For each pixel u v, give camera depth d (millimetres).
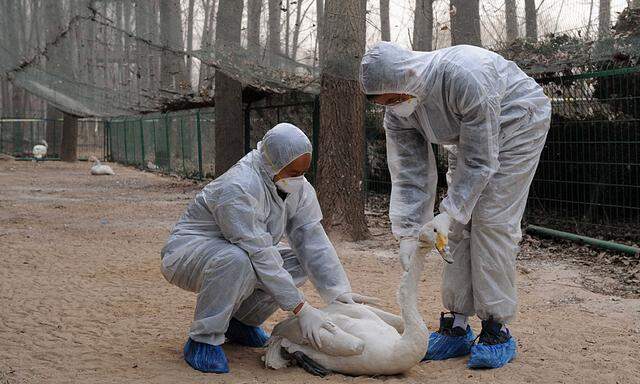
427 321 6676
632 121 10484
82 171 29469
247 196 5027
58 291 8016
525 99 5184
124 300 7586
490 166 4898
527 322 6637
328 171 11742
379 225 13469
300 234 5438
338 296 5367
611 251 10219
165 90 12766
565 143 11312
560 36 11680
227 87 18031
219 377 5012
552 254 10438
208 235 5266
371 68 4840
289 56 12508
